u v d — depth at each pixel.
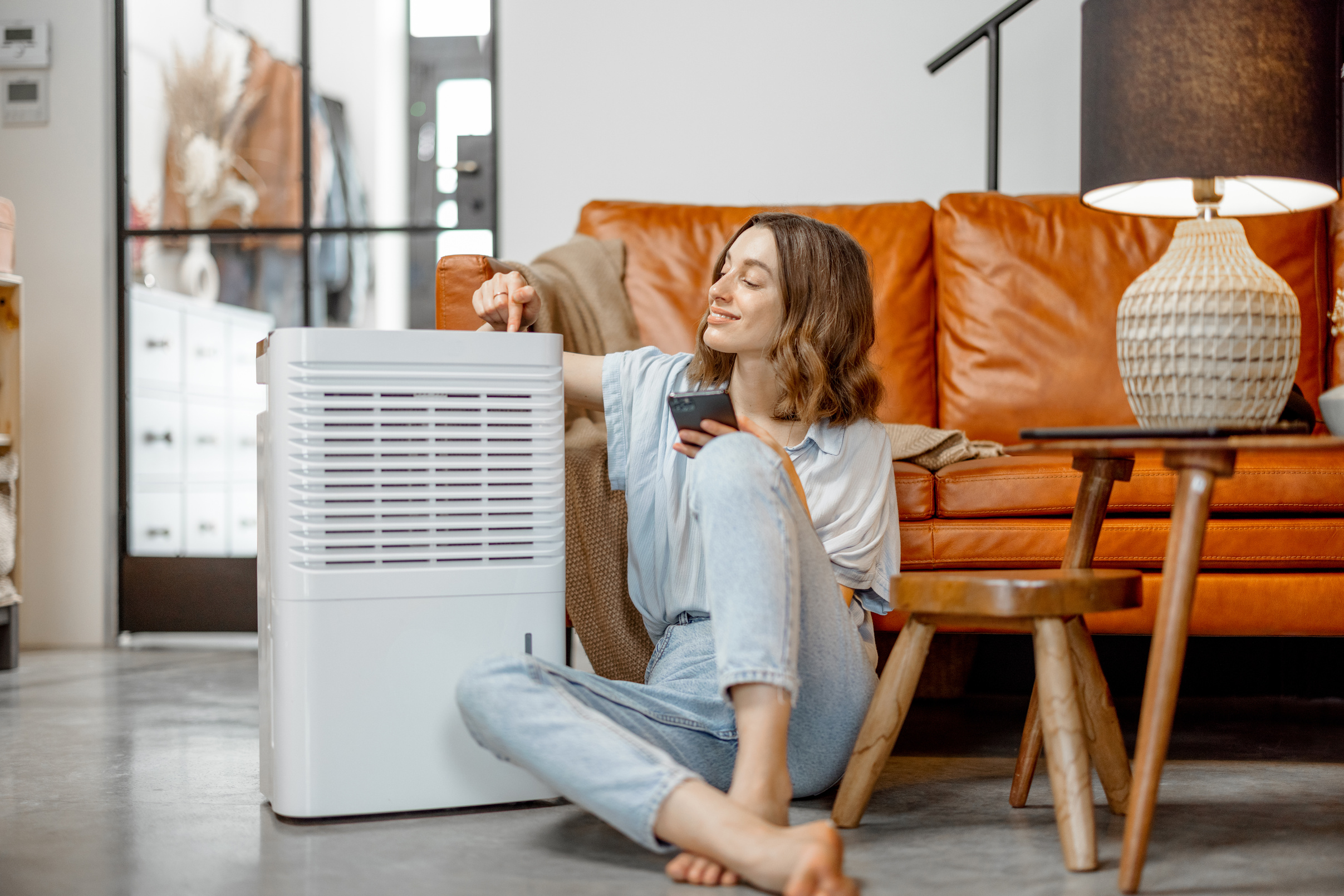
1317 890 1.05
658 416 1.52
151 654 3.03
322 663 1.27
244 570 3.25
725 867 1.05
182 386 3.37
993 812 1.37
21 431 2.75
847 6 3.03
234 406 3.37
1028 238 2.31
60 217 3.26
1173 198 1.50
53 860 1.17
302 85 3.36
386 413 1.29
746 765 1.10
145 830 1.28
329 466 1.27
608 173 3.11
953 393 2.30
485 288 1.59
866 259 1.54
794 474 1.31
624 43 3.10
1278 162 1.23
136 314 3.34
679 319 2.31
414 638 1.30
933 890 1.05
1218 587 1.72
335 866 1.13
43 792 1.48
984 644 2.35
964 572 1.51
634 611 1.63
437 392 1.31
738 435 1.20
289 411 1.26
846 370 1.50
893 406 2.29
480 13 3.30
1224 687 2.34
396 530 1.29
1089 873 1.11
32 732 1.94
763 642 1.11
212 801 1.42
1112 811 1.35
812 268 1.45
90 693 2.38
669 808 1.06
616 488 1.57
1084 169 1.37
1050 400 2.25
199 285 3.38
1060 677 1.14
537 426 1.36
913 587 1.21
